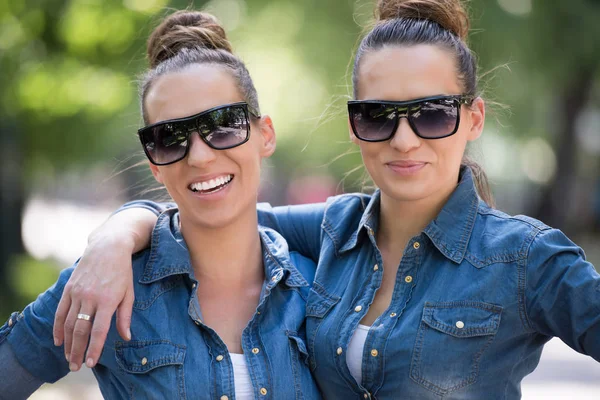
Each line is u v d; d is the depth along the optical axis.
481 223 5.18
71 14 19.48
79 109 20.09
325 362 5.21
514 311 4.86
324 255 5.66
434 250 5.19
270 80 22.66
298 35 21.44
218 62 5.31
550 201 34.03
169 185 5.26
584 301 4.64
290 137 24.31
